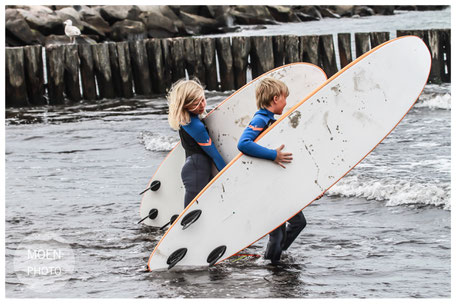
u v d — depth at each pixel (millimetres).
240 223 7172
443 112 17734
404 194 9609
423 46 7230
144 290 6578
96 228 8859
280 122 7055
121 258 7633
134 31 43625
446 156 12398
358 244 7855
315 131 7086
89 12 43594
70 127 18422
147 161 13312
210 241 7215
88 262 7520
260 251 7812
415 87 7164
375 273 6875
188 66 26797
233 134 8320
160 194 8906
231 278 6887
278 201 7125
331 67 26609
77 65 25641
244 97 8328
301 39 26500
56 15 41594
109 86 26109
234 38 26281
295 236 7508
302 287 6543
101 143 15570
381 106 7117
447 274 6754
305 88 8430
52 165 13188
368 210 9211
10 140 16484
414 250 7543
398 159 12352
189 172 7656
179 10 47375
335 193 10094
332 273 6930
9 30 39125
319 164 7102
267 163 7094
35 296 6465
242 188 7145
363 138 7105
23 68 24828
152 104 23625
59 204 10141
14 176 12242
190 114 7562
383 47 7152
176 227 7215
